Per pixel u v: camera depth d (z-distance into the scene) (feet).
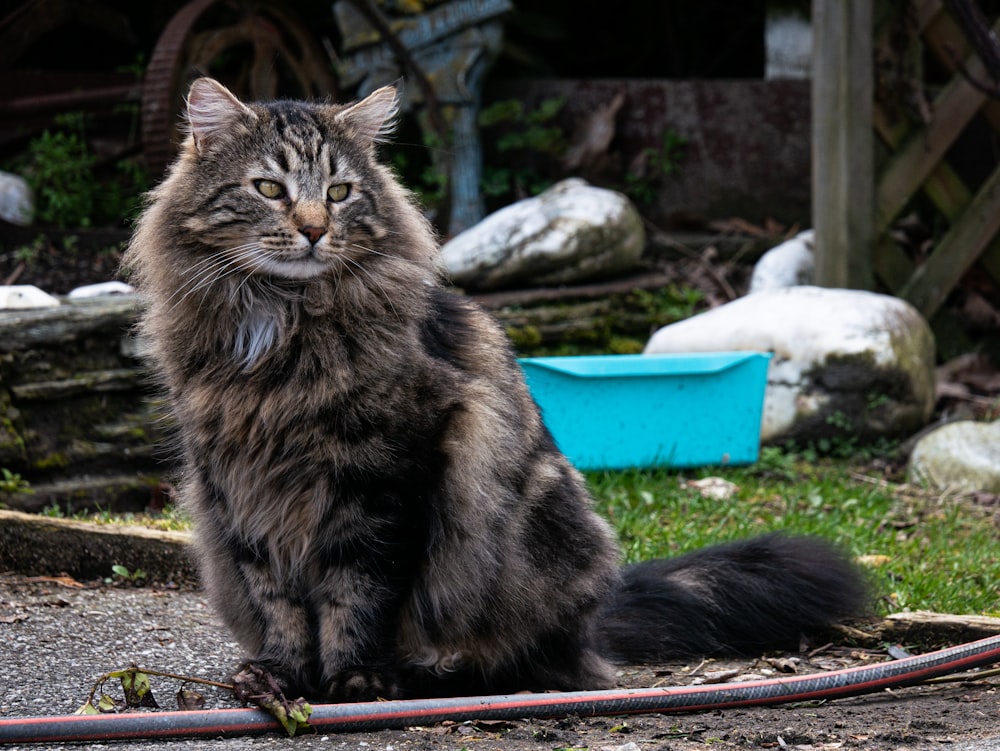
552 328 28.78
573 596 12.55
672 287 31.27
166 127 27.07
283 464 11.41
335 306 11.52
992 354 30.37
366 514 11.39
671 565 14.61
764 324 25.25
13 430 19.38
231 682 11.67
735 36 41.57
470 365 12.27
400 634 12.14
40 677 12.29
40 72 35.45
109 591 15.89
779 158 34.71
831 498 21.56
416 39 33.14
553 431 22.02
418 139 35.17
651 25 41.81
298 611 11.98
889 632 14.30
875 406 24.72
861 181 27.66
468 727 10.99
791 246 31.40
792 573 14.30
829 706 11.82
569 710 11.37
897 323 25.22
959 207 28.96
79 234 30.63
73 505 19.69
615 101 35.12
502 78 36.91
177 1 38.14
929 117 28.02
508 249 29.30
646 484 21.79
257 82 31.50
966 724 10.89
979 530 19.97
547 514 12.44
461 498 11.77
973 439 23.59
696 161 35.09
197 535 12.69
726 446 23.11
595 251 29.81
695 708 11.59
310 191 11.78
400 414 11.35
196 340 11.74
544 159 35.55
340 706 10.85
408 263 12.25
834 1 27.07
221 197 11.78
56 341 20.31
